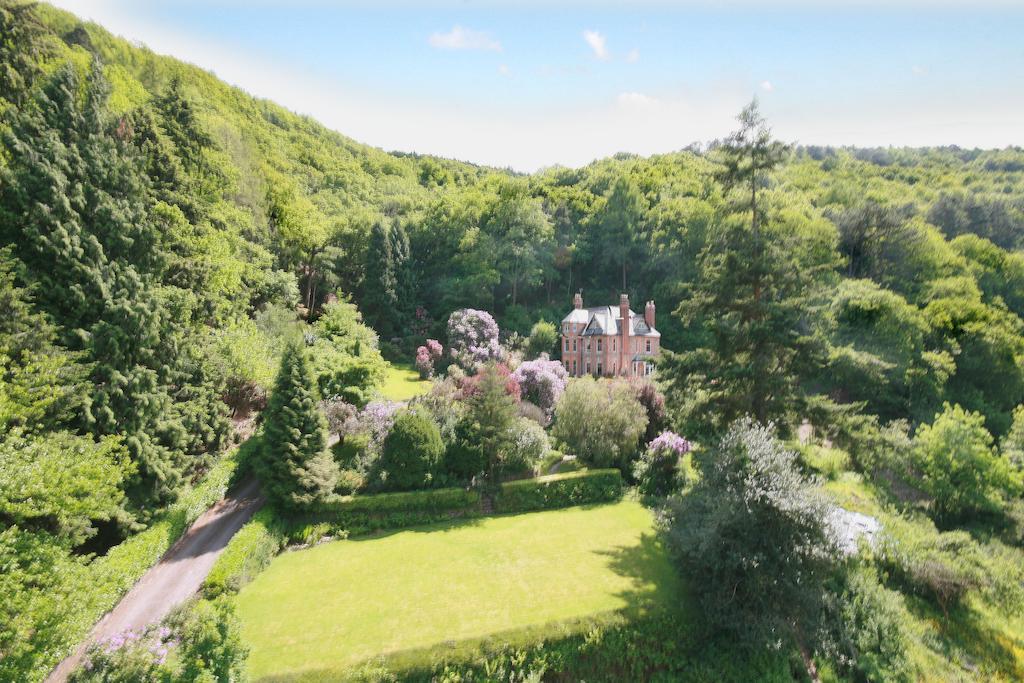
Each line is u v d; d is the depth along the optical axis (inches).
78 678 433.7
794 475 676.1
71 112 851.4
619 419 1168.2
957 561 850.8
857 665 669.9
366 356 1323.8
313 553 856.9
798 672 659.4
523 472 1144.2
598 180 3353.8
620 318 2198.6
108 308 797.9
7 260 695.7
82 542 642.8
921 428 1296.8
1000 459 1112.8
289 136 3902.6
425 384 1846.7
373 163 4407.0
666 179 3164.4
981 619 781.9
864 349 1643.7
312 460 914.7
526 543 895.1
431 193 4013.3
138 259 894.4
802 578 652.7
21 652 474.6
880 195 2869.1
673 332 2402.8
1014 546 1023.6
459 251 2723.9
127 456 733.3
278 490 885.8
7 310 663.1
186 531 876.0
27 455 575.5
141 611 660.7
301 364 948.0
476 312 2087.8
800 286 945.5
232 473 1021.2
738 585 669.9
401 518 966.4
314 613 673.0
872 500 1124.5
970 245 2314.2
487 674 592.1
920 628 749.9
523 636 619.8
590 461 1215.6
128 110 1321.4
